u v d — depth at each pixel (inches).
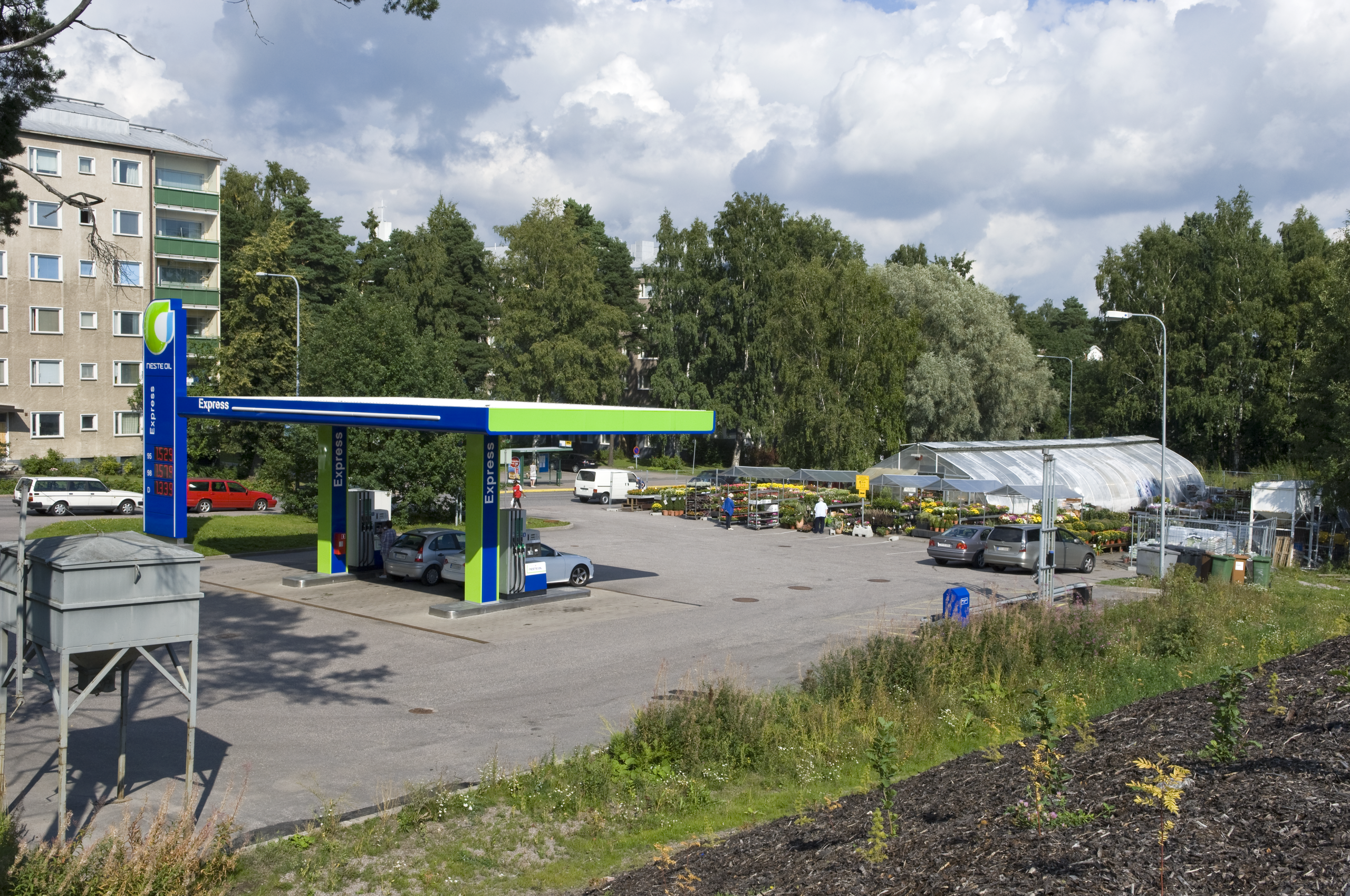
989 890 211.8
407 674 597.6
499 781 397.1
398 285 2800.2
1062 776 278.2
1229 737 287.1
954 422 2458.2
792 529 1530.5
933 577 1056.2
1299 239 2746.1
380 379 1285.7
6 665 346.9
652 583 970.1
